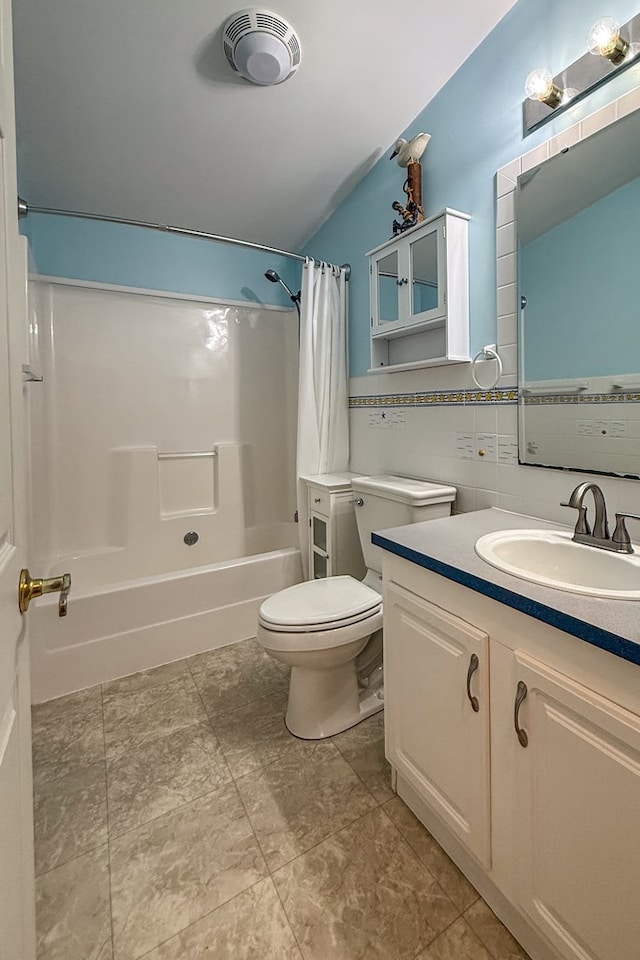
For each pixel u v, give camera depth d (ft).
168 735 5.14
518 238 4.64
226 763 4.72
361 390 7.56
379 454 7.16
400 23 4.75
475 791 3.17
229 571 7.13
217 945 3.10
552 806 2.60
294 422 9.80
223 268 8.89
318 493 7.16
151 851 3.76
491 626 3.02
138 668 6.40
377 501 5.87
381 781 4.46
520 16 4.50
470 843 3.24
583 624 2.36
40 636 5.76
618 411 3.91
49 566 7.38
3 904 1.76
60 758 4.80
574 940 2.53
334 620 4.75
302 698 5.11
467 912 3.27
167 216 7.79
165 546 8.58
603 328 3.97
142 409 8.36
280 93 5.52
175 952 3.07
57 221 7.41
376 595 5.26
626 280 3.79
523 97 4.53
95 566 7.87
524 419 4.72
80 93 5.28
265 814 4.10
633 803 2.18
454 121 5.35
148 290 8.16
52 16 4.45
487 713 3.06
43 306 7.39
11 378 2.15
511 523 4.45
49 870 3.61
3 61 2.04
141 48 4.84
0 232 1.92
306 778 4.50
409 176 5.74
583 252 4.09
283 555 7.65
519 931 3.06
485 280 5.06
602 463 4.04
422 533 4.14
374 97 5.65
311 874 3.56
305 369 7.55
